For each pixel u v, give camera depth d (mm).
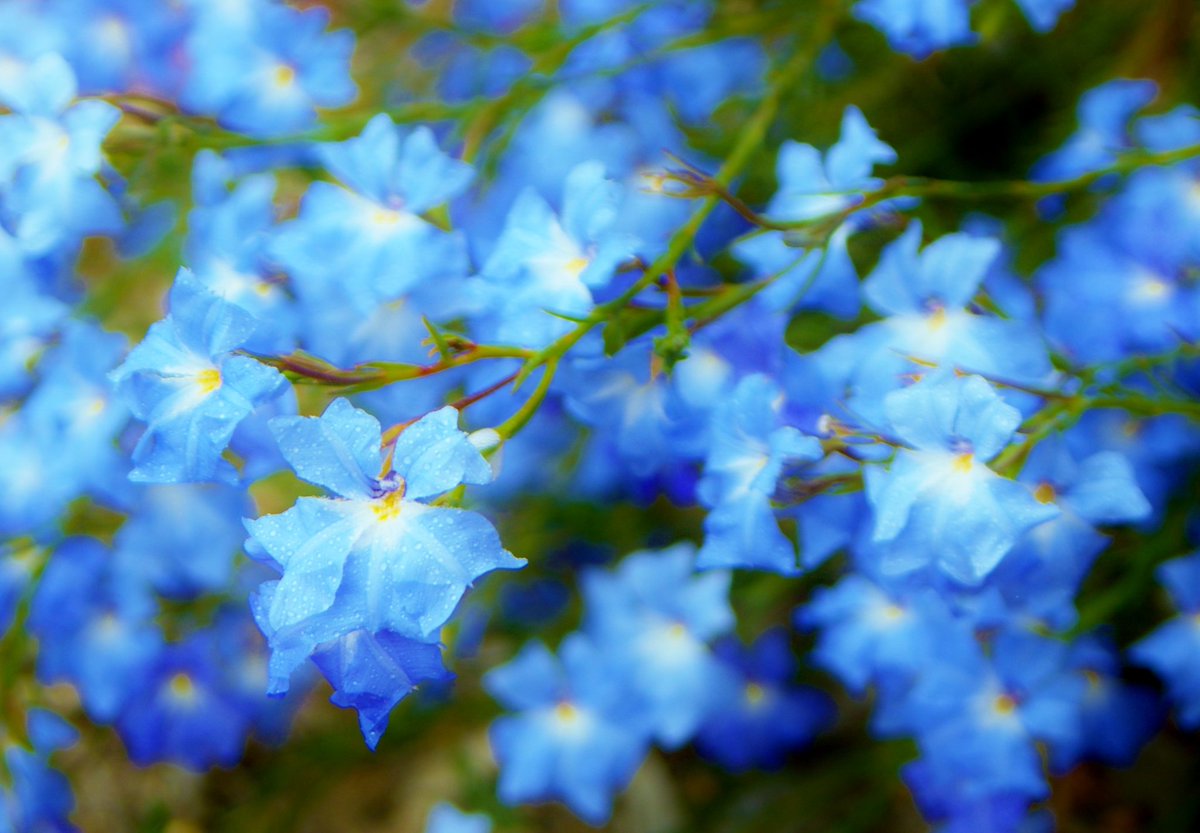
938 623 338
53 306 352
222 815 453
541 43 389
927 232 371
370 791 464
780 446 290
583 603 396
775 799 410
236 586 385
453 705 424
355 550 270
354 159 312
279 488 377
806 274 315
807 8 383
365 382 287
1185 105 360
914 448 281
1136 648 345
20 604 353
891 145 437
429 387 312
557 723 375
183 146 340
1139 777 396
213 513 356
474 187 365
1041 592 302
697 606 360
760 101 401
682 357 298
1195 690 343
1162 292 339
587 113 378
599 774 372
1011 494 278
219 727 392
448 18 483
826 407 304
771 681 387
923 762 361
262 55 363
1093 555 302
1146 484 347
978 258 301
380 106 399
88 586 363
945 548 279
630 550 404
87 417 343
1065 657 339
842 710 429
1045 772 381
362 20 390
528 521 383
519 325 299
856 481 298
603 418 319
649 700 365
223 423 278
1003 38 419
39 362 354
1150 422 347
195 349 283
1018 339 302
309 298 315
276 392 280
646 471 324
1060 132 411
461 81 416
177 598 387
